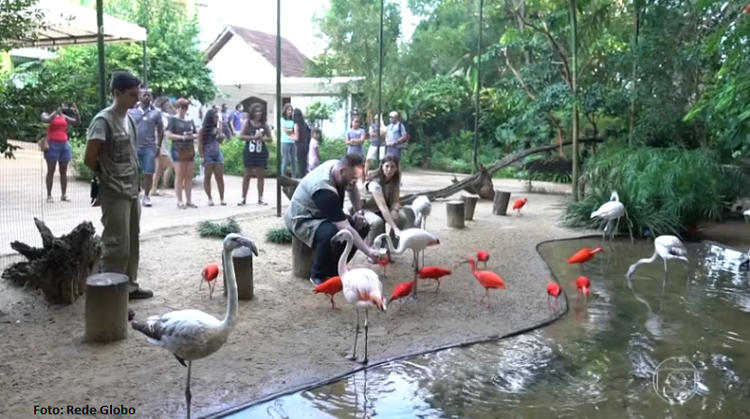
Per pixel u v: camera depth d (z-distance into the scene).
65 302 5.41
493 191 12.62
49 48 13.41
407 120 21.19
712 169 9.80
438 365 4.54
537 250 8.28
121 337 4.67
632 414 3.88
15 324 4.93
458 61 22.64
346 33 20.53
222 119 16.06
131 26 12.71
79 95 5.75
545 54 13.10
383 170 7.08
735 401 4.06
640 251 8.55
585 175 11.50
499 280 5.74
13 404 3.65
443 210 11.25
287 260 7.16
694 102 10.98
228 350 4.58
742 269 7.58
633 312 5.84
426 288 6.37
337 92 21.23
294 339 4.86
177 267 6.72
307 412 3.78
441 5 22.48
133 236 5.53
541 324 5.42
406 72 21.52
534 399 4.06
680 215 9.50
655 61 11.29
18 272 5.79
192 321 3.47
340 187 6.20
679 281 6.99
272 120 23.67
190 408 3.66
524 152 13.50
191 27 22.22
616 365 4.62
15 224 8.23
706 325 5.51
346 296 4.55
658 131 11.39
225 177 15.30
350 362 4.49
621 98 11.79
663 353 4.86
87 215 8.95
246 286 5.69
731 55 8.21
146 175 10.41
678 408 3.96
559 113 14.18
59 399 3.73
